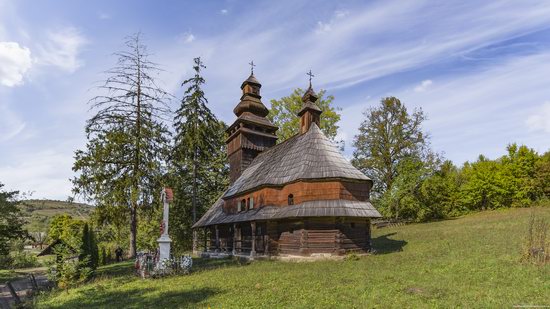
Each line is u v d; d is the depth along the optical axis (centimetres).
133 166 3322
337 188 2145
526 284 1032
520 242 1709
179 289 1400
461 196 4803
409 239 2517
